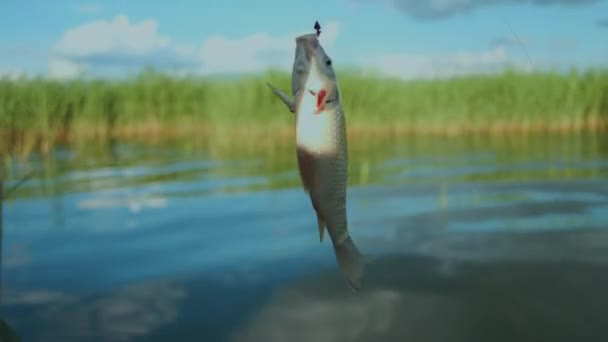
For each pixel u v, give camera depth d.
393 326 2.73
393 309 2.93
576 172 7.28
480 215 4.93
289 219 5.12
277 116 15.02
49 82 14.66
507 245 3.93
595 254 3.63
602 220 4.54
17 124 13.23
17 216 5.46
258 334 2.73
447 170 7.88
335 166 1.13
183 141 14.41
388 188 6.53
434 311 2.87
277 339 2.66
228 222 5.06
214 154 10.94
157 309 3.07
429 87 16.30
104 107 16.64
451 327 2.73
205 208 5.71
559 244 3.88
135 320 2.91
